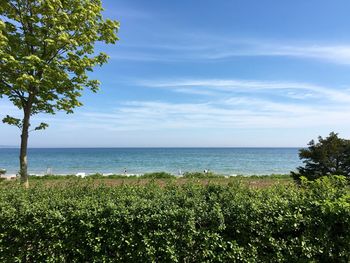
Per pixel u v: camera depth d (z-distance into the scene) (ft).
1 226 14.17
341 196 14.82
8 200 15.57
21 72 28.53
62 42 29.35
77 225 13.84
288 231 13.70
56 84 30.89
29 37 29.01
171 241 13.35
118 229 13.61
